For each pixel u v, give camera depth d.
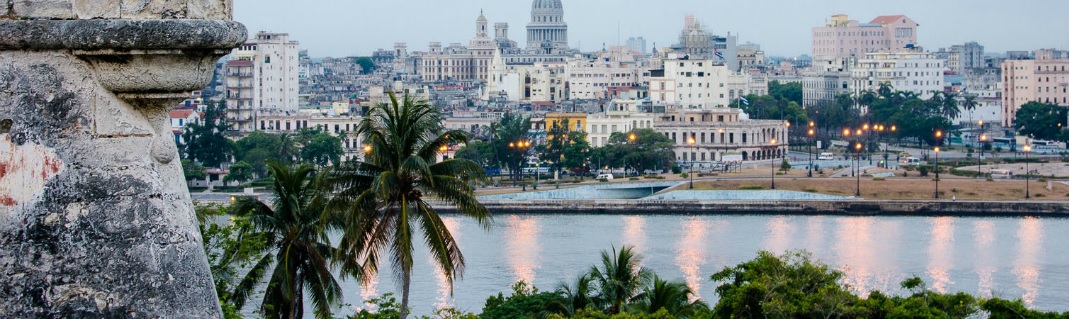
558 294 170.12
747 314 154.50
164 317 29.55
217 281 117.44
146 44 29.22
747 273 166.00
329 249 141.62
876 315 157.25
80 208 29.55
